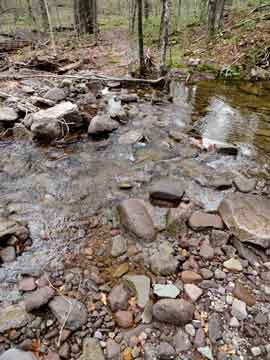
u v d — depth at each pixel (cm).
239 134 509
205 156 435
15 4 2352
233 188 361
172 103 654
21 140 455
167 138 485
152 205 325
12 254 252
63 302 209
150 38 1363
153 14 2100
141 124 533
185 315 200
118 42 1380
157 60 974
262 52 920
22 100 562
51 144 450
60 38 1470
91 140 468
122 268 245
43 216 304
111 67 915
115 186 359
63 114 464
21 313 202
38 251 260
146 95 701
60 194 341
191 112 602
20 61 900
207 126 538
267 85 820
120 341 189
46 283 229
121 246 267
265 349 186
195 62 971
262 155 443
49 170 387
